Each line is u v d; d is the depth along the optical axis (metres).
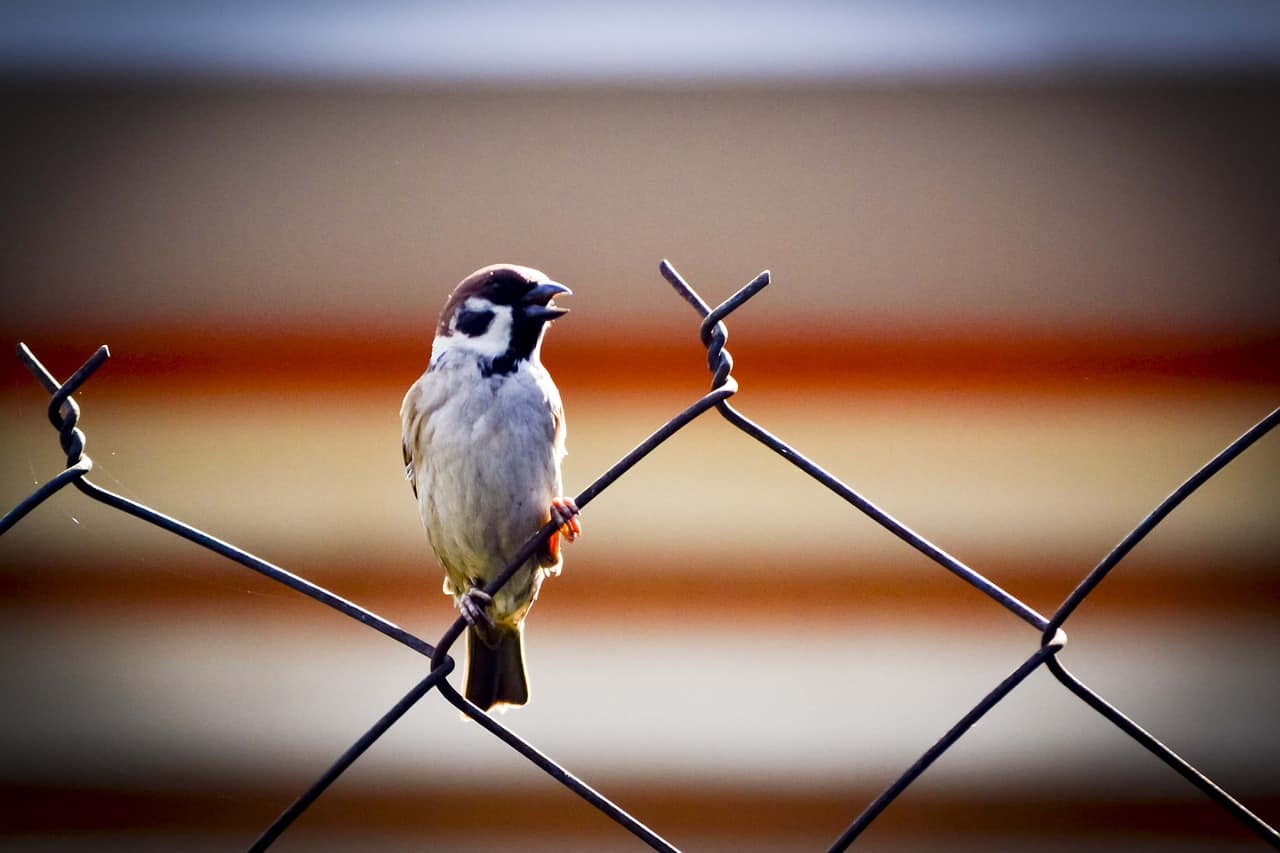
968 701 10.70
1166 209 12.02
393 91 12.38
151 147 12.08
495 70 12.33
